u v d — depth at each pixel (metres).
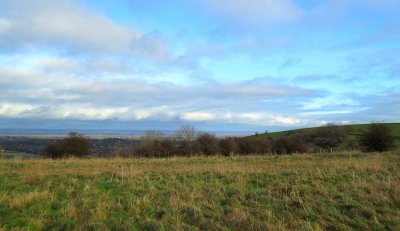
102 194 11.85
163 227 8.99
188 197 11.50
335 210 10.20
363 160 19.31
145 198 11.21
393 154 24.06
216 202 11.12
